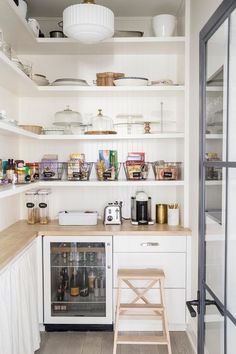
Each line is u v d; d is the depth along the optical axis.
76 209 3.07
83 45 2.75
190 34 2.62
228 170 1.51
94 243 2.63
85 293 2.81
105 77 2.75
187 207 2.69
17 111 3.00
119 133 3.01
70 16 1.92
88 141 3.05
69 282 2.82
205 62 1.85
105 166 2.93
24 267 2.13
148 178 2.99
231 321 1.47
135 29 3.03
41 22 3.02
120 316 2.49
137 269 2.50
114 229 2.62
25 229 2.62
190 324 2.53
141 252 2.57
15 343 1.88
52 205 3.06
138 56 3.02
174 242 2.57
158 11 2.91
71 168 2.82
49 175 2.82
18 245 2.10
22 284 2.06
